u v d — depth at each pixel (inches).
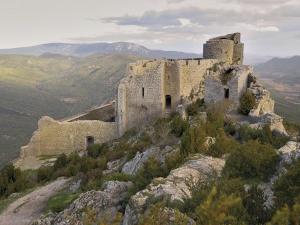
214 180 774.5
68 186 1587.1
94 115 2583.7
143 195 794.2
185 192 793.6
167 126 1739.7
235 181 722.2
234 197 608.4
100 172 1603.1
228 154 1105.4
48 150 2265.0
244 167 909.8
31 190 1652.3
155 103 2021.4
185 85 2031.3
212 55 2151.8
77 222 960.9
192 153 1151.0
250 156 914.7
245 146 959.0
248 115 1712.6
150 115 2042.3
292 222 531.2
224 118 1631.4
